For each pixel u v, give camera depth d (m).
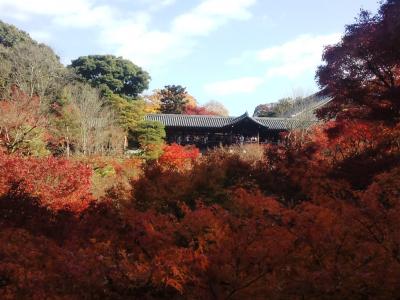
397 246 5.63
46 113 36.00
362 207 6.17
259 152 30.33
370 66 11.80
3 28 50.75
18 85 37.75
